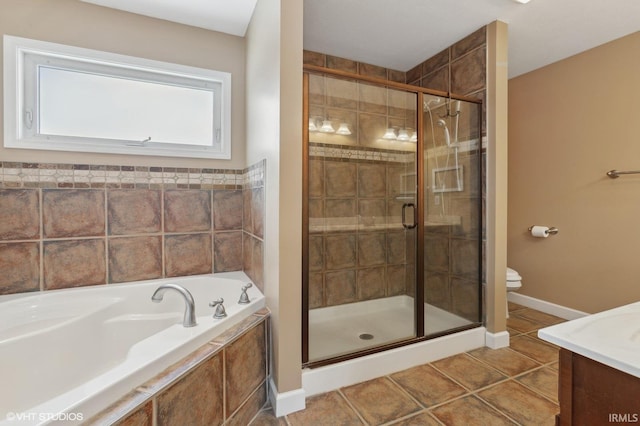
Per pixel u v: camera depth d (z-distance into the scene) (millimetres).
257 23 1912
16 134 1736
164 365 1056
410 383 1761
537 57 2672
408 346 1955
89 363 1591
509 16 2113
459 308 2350
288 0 1488
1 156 1710
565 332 852
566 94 2684
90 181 1904
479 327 2246
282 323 1497
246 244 2201
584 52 2562
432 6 2025
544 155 2855
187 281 2062
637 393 667
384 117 2217
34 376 1368
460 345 2125
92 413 838
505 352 2133
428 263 2271
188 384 1070
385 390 1692
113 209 1958
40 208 1793
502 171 2174
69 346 1508
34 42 1763
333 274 2244
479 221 2270
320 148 2088
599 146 2475
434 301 2275
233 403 1314
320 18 2172
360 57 2764
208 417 1163
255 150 1955
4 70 1707
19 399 1310
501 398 1621
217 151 2260
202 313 1892
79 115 1930
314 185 2105
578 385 781
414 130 2232
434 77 2713
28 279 1773
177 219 2135
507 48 2312
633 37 2281
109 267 1951
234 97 2285
